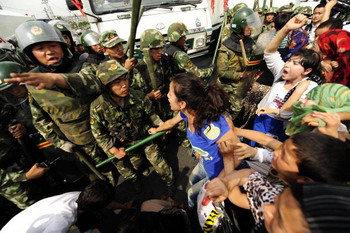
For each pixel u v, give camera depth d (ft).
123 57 8.07
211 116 3.66
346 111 3.28
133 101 5.82
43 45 4.62
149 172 8.65
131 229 3.60
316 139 1.92
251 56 7.93
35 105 4.92
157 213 4.13
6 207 7.23
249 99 10.16
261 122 6.72
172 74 8.74
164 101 8.86
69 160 6.72
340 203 1.20
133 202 7.09
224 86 9.22
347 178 1.78
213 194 2.85
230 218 3.67
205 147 4.13
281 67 5.97
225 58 8.52
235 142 3.80
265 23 16.80
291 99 5.25
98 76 4.44
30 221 4.44
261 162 3.91
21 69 4.97
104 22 10.42
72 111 4.12
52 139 5.36
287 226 1.42
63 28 10.20
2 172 5.47
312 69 4.98
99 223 6.54
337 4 10.75
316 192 1.32
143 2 10.85
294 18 4.99
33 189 6.68
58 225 4.38
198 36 12.05
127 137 6.16
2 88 4.42
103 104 5.21
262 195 2.55
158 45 6.80
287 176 2.25
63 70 5.37
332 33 4.78
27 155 5.77
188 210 6.61
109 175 7.44
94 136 5.60
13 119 5.26
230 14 16.11
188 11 11.68
